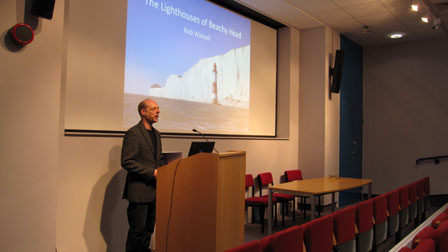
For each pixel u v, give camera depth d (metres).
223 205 2.01
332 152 5.89
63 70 2.85
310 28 5.83
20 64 2.05
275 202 4.50
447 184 6.38
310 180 4.60
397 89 6.86
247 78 5.05
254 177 4.88
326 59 5.69
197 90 4.20
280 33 5.77
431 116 6.52
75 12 2.96
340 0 4.70
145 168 2.58
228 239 2.06
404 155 6.77
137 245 2.66
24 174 2.05
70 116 2.90
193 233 2.04
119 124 3.29
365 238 2.80
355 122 6.80
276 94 5.73
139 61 3.51
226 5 4.72
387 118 6.96
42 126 2.12
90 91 3.05
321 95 5.69
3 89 1.99
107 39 3.21
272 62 5.62
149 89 3.60
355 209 2.72
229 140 4.45
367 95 7.14
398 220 3.56
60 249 2.67
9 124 2.00
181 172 2.13
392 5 4.88
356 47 6.91
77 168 2.79
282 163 5.46
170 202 2.17
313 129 5.74
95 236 2.91
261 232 4.27
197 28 4.24
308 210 5.68
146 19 3.60
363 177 7.08
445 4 4.87
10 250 1.99
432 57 6.53
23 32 2.01
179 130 3.95
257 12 5.06
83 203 2.83
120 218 3.10
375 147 7.06
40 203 2.10
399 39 6.60
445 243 1.99
